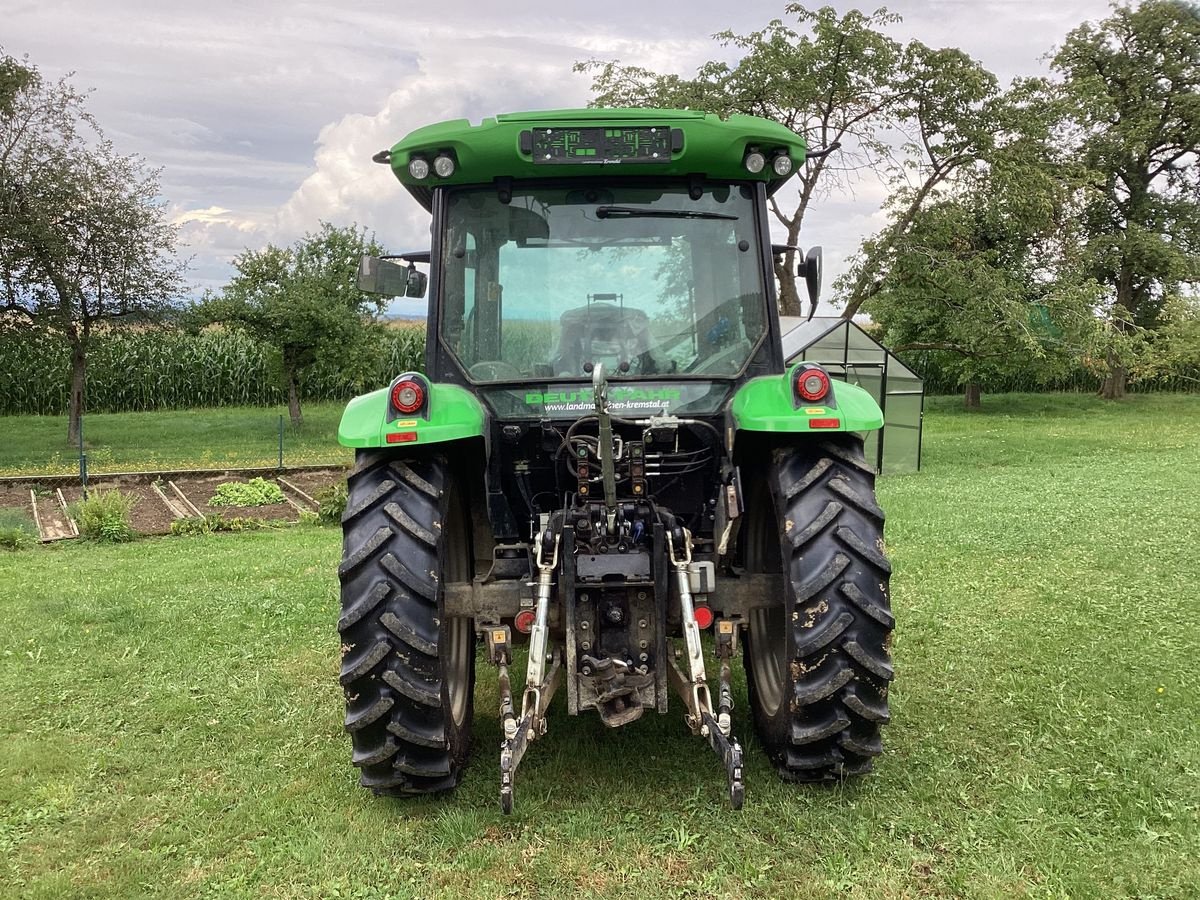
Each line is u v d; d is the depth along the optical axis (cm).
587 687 329
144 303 1959
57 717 441
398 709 324
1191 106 2967
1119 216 3209
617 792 347
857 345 1463
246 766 383
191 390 2641
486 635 351
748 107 1561
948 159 1572
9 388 2491
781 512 339
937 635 528
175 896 290
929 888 281
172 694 470
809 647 320
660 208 368
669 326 370
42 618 621
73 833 330
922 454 1695
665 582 327
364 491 341
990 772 353
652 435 366
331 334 2055
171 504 1284
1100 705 414
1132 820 312
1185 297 2208
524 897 283
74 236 1844
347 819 334
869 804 329
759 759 369
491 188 370
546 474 376
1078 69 3131
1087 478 1247
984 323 1572
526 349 370
